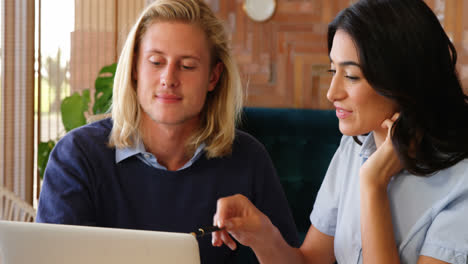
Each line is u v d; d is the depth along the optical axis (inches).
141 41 50.4
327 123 125.5
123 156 52.1
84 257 28.5
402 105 40.4
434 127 41.2
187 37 48.9
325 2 137.7
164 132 52.1
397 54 39.7
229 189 55.2
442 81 41.3
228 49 54.2
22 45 127.7
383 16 39.9
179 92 49.1
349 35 40.9
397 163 42.5
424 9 40.4
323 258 52.6
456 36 130.1
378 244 41.5
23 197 130.1
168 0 50.4
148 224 52.7
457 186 40.7
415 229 42.4
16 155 129.6
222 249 54.7
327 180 52.9
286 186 123.5
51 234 28.4
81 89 134.5
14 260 27.4
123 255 29.3
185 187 53.5
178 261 30.4
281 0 138.7
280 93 140.4
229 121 55.0
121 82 51.7
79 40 133.6
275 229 46.9
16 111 128.8
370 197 42.4
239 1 139.5
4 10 125.6
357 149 50.8
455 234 39.9
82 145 52.7
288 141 125.1
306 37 138.8
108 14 134.1
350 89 41.8
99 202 52.1
